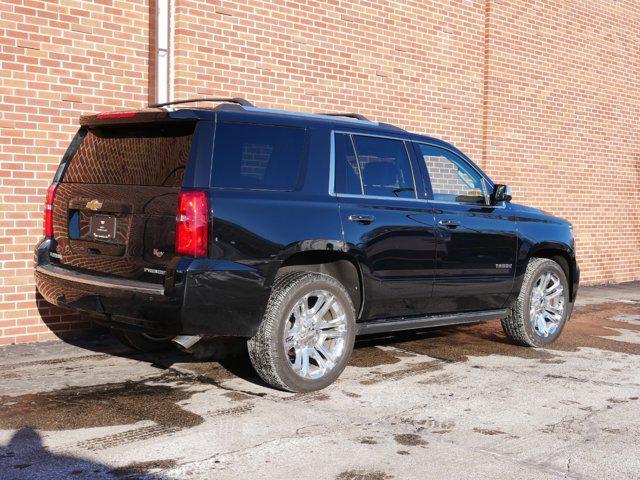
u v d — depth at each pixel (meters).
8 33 6.95
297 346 5.59
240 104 5.89
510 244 7.22
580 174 13.56
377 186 6.25
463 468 4.20
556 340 8.04
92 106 7.52
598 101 13.88
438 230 6.57
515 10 12.09
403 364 6.71
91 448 4.37
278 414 5.10
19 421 4.83
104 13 7.57
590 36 13.63
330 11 9.49
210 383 5.86
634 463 4.34
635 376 6.45
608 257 14.22
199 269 4.95
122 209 5.32
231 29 8.48
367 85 10.00
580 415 5.26
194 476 3.99
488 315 7.22
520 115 12.30
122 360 6.56
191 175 5.09
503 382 6.13
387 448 4.49
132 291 5.10
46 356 6.66
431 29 10.84
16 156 7.04
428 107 10.88
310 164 5.80
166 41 8.15
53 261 5.89
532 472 4.16
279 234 5.38
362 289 6.04
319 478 4.01
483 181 7.27
